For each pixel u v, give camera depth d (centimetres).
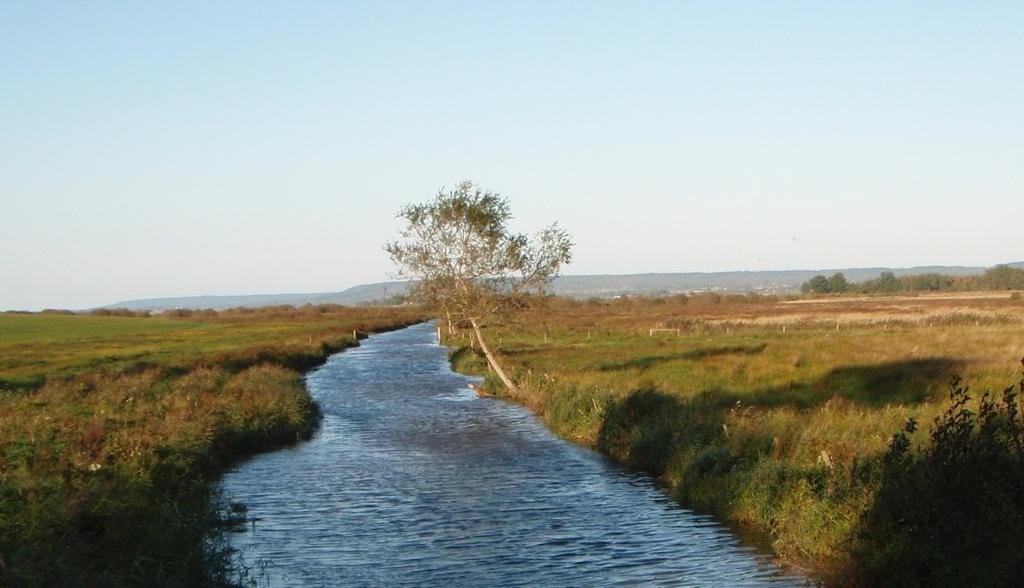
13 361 5278
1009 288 18688
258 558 1474
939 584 1074
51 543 1192
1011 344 4122
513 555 1479
